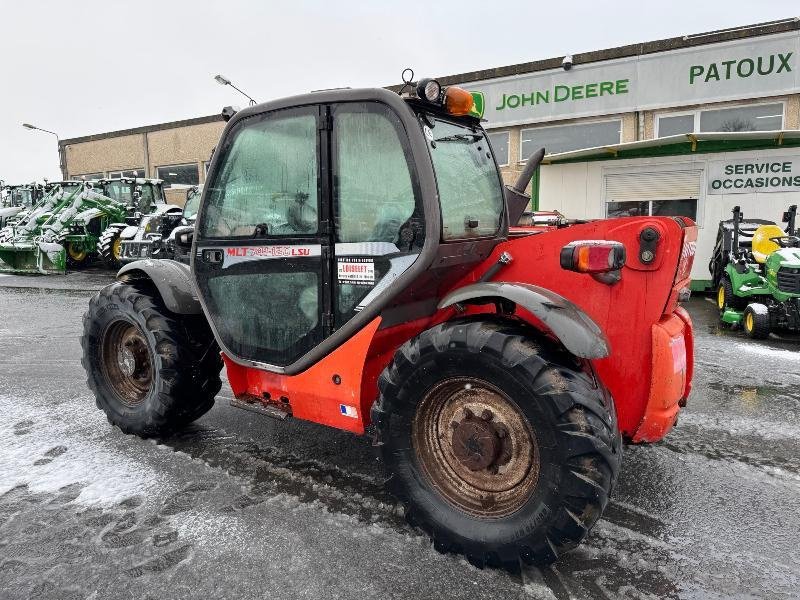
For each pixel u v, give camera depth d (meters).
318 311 2.57
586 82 13.41
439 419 2.33
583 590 2.05
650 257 2.13
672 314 2.52
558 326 2.04
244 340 2.86
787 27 11.29
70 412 3.96
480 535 2.14
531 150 14.45
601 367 2.29
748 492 2.80
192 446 3.33
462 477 2.29
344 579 2.12
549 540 2.00
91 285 11.95
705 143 9.86
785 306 6.14
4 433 3.57
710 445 3.36
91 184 16.08
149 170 23.97
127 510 2.61
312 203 2.54
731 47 11.84
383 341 2.52
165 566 2.19
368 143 2.36
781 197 9.49
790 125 11.64
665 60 12.52
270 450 3.27
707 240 10.05
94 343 3.56
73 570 2.17
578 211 11.30
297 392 2.71
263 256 2.71
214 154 2.86
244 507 2.63
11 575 2.14
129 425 3.42
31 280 12.96
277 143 2.61
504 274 2.48
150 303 3.30
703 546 2.34
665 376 2.20
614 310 2.24
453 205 2.43
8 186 19.08
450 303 2.32
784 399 4.19
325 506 2.64
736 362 5.28
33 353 5.90
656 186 10.47
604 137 13.59
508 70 14.23
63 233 14.34
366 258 2.39
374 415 2.33
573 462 1.93
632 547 2.33
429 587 2.07
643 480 2.92
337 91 2.39
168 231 12.62
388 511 2.60
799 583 2.10
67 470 3.02
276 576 2.13
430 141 2.36
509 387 2.03
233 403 2.91
